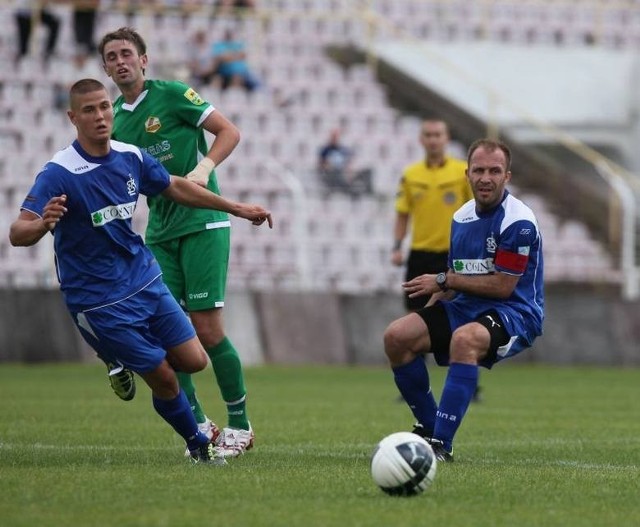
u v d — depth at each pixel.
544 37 94.88
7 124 71.00
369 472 21.88
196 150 26.19
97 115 21.78
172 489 19.31
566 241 77.44
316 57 83.62
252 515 17.12
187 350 22.81
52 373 50.97
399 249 42.00
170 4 80.69
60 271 22.44
